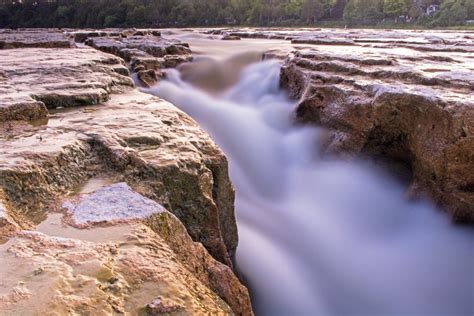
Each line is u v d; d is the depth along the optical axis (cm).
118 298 155
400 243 490
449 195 452
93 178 283
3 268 162
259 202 566
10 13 7000
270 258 457
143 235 201
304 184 598
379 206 537
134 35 1898
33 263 166
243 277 429
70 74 573
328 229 522
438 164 459
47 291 150
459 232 451
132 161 293
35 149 285
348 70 660
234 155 666
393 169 546
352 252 491
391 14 5416
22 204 240
